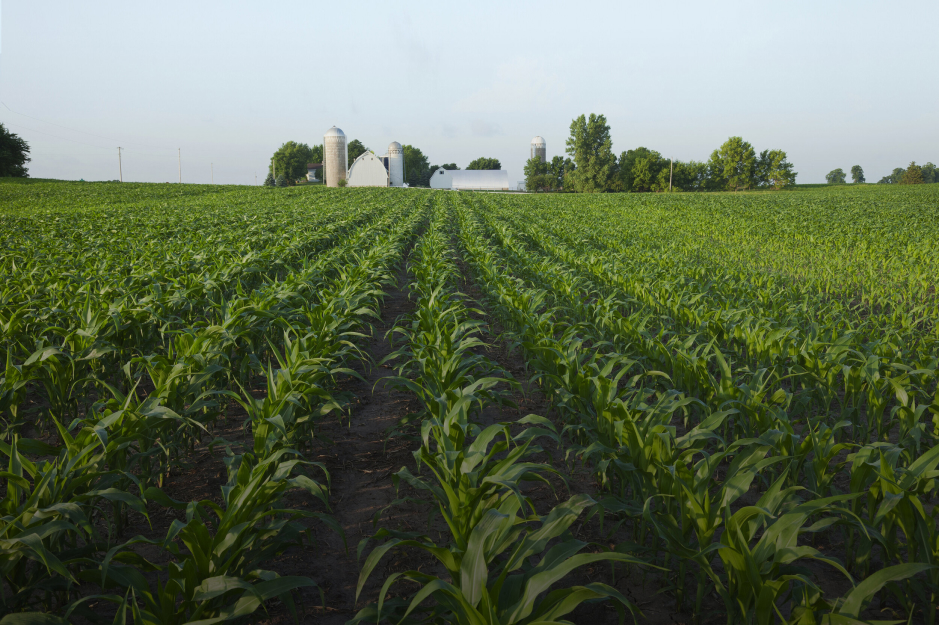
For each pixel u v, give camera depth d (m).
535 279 12.08
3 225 19.89
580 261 13.82
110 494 2.91
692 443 3.94
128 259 10.88
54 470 2.92
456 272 10.84
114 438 3.48
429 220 30.27
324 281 9.66
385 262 11.61
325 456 5.33
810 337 6.42
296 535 3.29
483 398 4.91
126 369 4.91
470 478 3.20
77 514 2.66
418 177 150.00
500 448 3.33
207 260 10.96
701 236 24.19
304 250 14.20
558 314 9.99
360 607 3.38
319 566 3.78
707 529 2.98
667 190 105.06
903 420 4.39
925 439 4.96
